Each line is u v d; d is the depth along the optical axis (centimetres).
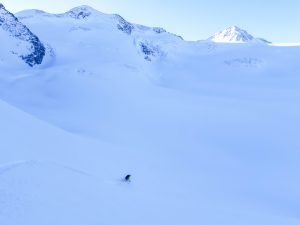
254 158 8006
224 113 12175
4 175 2505
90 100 12888
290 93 17912
